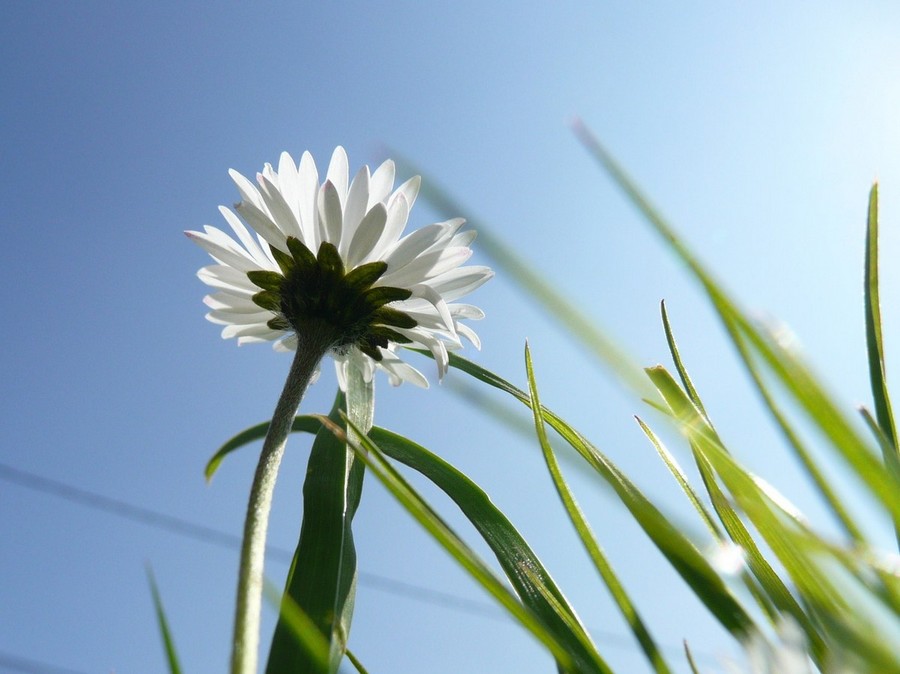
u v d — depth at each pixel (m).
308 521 0.05
